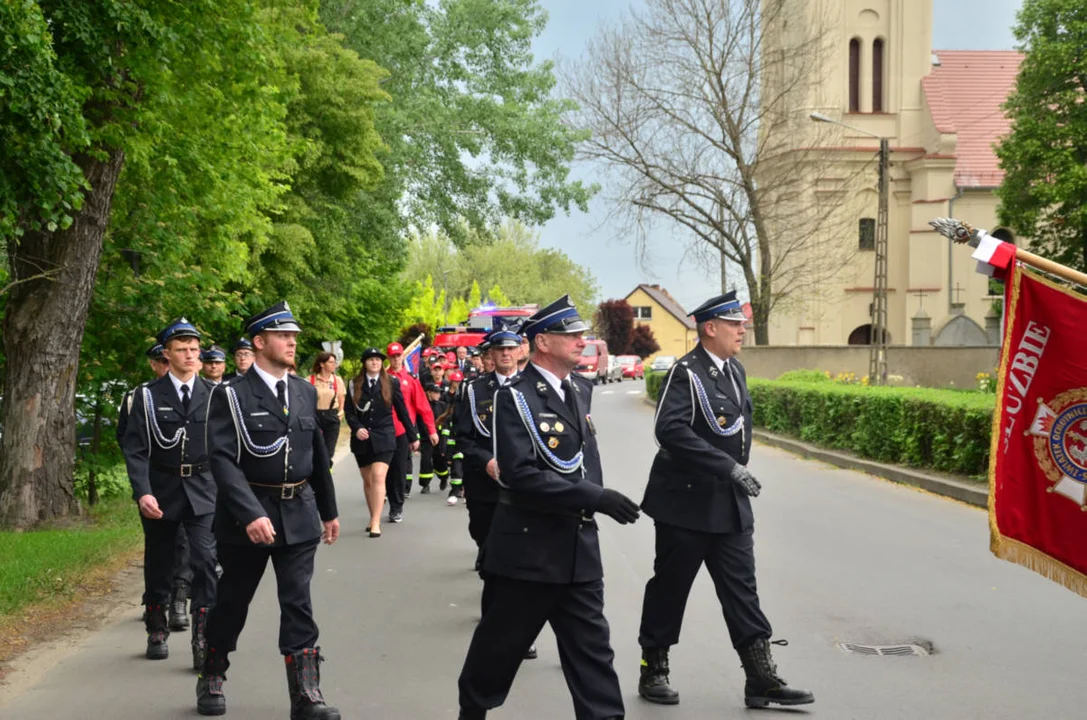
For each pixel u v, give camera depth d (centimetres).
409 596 887
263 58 1204
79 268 1210
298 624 558
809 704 585
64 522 1202
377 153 2809
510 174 3378
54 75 868
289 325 570
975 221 5022
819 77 4409
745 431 604
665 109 4088
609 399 4509
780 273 4219
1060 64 3678
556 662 692
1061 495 494
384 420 1203
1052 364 498
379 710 590
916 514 1273
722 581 586
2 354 1334
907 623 762
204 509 692
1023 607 809
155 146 1259
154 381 714
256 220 1594
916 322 4291
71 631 765
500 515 482
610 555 1031
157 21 1062
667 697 590
